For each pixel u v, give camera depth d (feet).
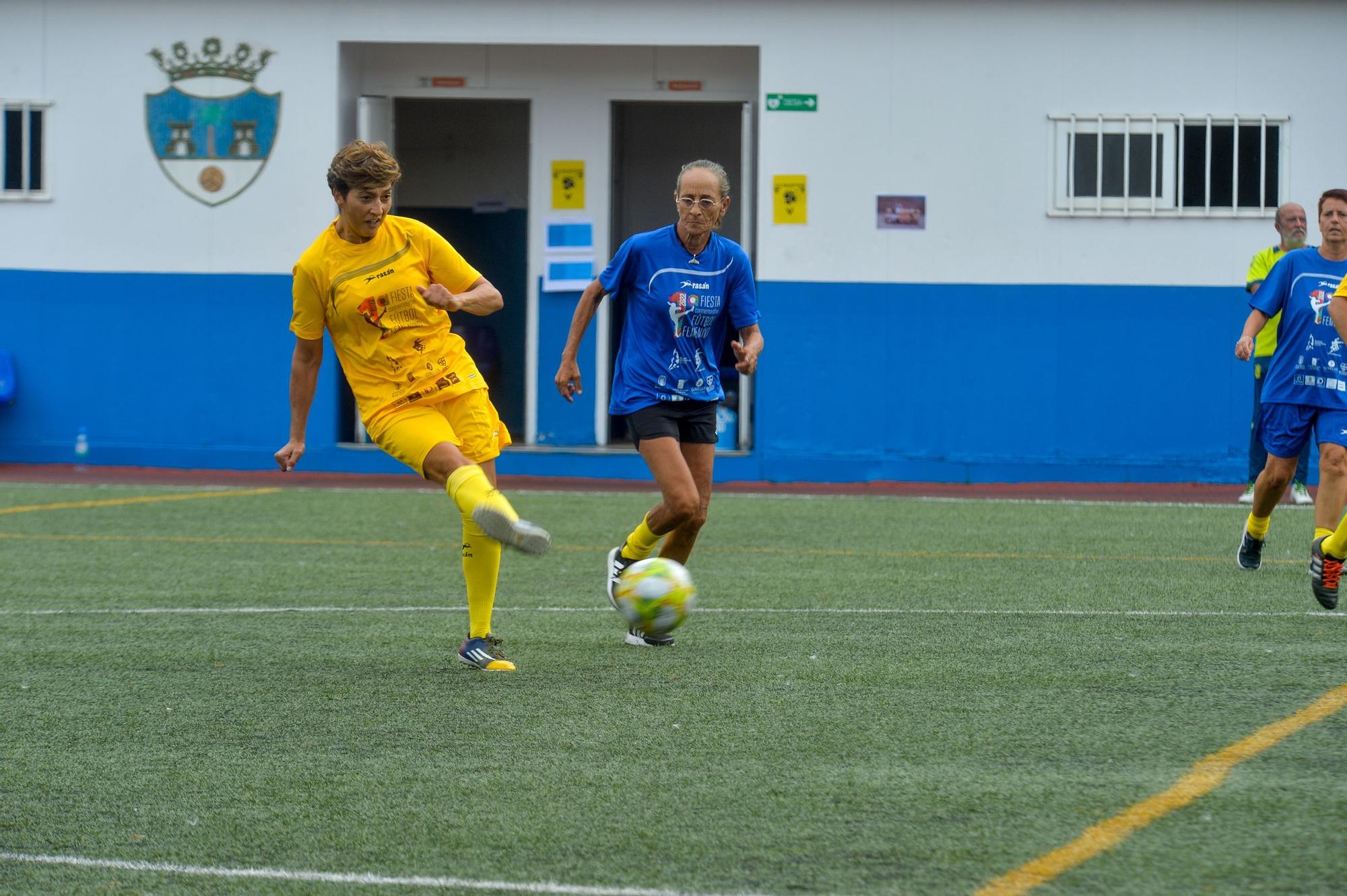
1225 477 173.37
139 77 179.01
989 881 41.11
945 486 171.83
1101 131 172.45
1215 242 172.76
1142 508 144.15
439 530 125.29
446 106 211.61
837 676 68.03
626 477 178.09
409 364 66.28
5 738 57.62
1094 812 47.09
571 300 183.93
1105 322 173.68
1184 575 100.32
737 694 64.34
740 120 210.59
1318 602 86.22
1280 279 91.86
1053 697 63.41
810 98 173.58
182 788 50.90
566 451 178.91
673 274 73.51
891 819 46.60
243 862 43.52
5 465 181.68
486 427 67.97
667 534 77.36
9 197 180.86
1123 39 171.94
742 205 178.29
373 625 82.33
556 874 42.06
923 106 173.06
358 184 63.26
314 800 49.42
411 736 57.57
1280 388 92.79
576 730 58.23
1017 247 173.58
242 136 178.29
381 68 184.96
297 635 79.00
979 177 173.37
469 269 67.56
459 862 43.27
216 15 177.58
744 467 176.45
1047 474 174.60
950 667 69.97
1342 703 61.67
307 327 67.00
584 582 98.07
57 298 181.37
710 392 75.61
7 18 179.83
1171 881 40.86
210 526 126.82
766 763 53.21
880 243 174.19
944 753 54.49
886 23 172.55
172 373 180.86
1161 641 76.43
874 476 175.63
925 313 174.40
